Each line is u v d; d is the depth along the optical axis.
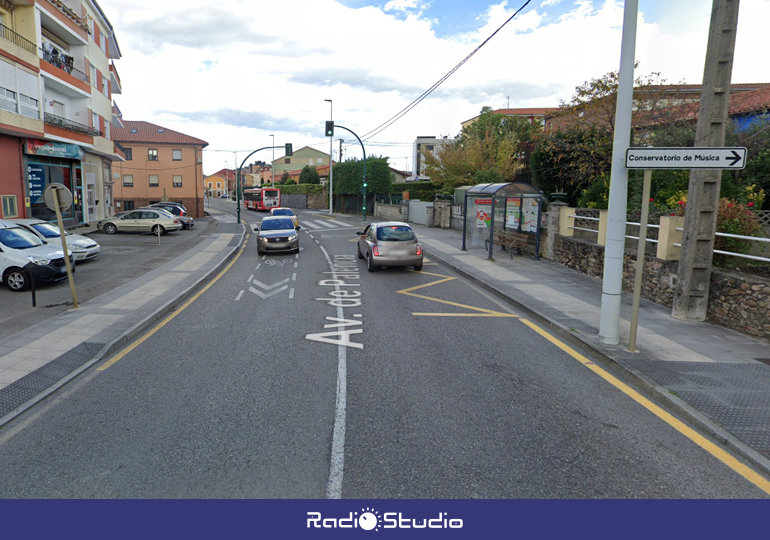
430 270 15.64
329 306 10.55
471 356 7.23
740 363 6.62
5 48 19.86
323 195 63.53
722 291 8.52
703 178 8.52
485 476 4.11
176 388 5.99
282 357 7.12
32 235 13.74
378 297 11.54
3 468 4.25
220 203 93.81
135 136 54.53
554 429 4.95
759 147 14.78
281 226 20.50
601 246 13.05
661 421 5.15
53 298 11.23
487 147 37.00
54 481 4.05
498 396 5.76
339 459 4.36
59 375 6.44
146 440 4.71
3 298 11.27
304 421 5.09
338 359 7.03
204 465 4.26
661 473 4.18
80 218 29.11
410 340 8.03
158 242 23.33
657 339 7.70
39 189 24.17
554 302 10.46
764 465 4.21
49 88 25.64
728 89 8.16
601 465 4.30
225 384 6.11
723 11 8.02
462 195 30.06
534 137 24.12
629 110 6.93
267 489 3.94
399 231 15.24
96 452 4.50
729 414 5.13
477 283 13.26
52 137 23.38
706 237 8.67
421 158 75.19
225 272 15.54
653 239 11.27
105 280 13.60
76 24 26.69
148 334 8.45
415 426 4.98
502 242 18.39
